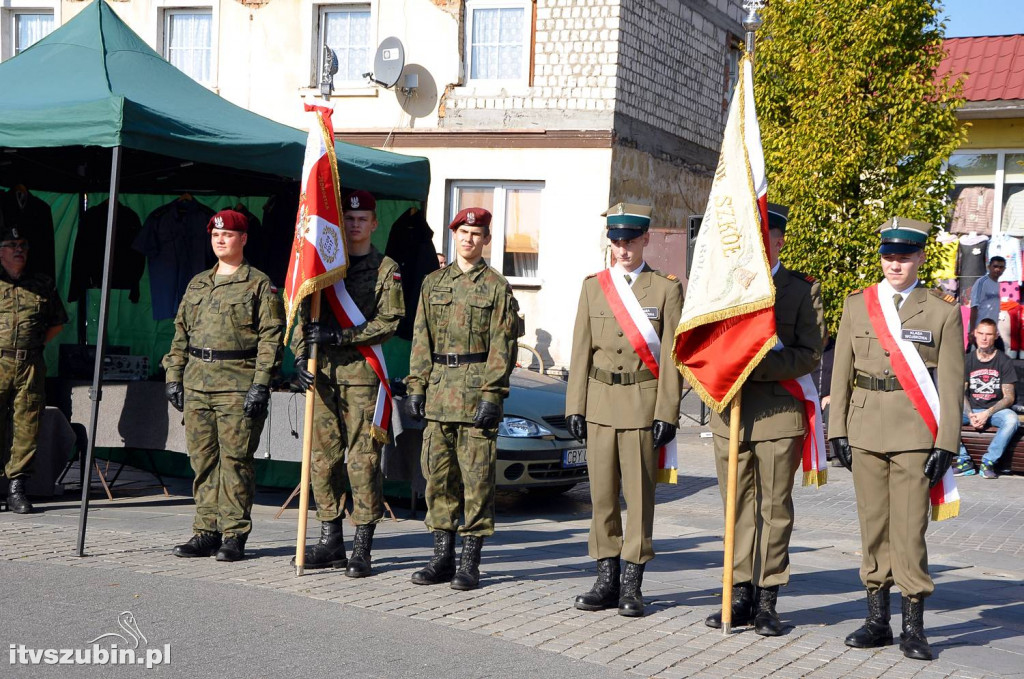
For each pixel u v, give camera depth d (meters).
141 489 9.84
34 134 7.24
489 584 6.59
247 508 6.95
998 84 18.16
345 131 18.75
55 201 10.71
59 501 9.05
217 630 5.30
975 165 18.72
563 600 6.26
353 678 4.71
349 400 6.72
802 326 5.75
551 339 17.83
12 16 19.92
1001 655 5.65
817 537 8.96
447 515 6.58
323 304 6.77
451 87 18.22
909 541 5.51
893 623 6.28
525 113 17.94
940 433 5.43
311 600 5.96
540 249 17.94
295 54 18.83
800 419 5.76
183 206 9.97
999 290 15.58
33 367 8.44
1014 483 12.38
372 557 7.27
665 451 6.05
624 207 5.99
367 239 6.93
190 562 6.77
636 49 18.16
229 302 6.98
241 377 6.94
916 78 13.41
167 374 7.16
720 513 9.84
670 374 5.87
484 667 4.96
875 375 5.61
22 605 5.54
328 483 6.84
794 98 14.16
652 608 6.18
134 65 8.55
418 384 6.55
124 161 9.27
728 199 5.72
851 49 13.54
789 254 13.87
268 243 9.83
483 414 6.34
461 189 18.42
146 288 10.70
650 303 5.95
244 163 7.94
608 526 6.09
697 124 20.62
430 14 18.27
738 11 22.17
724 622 5.71
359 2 18.62
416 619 5.69
